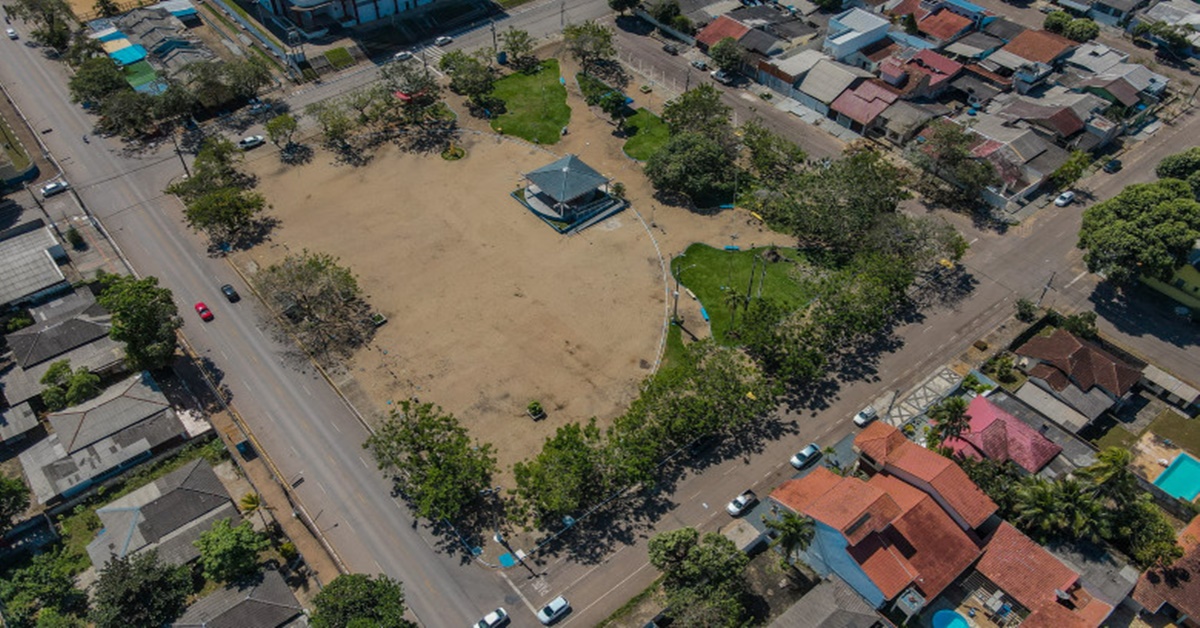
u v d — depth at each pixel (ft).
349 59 625.00
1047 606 295.48
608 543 332.60
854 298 398.83
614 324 426.51
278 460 361.10
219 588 306.76
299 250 465.06
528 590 317.22
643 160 537.24
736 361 401.49
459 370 402.31
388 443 339.77
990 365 403.34
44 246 444.96
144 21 635.25
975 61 609.42
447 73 606.55
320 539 331.16
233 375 398.21
